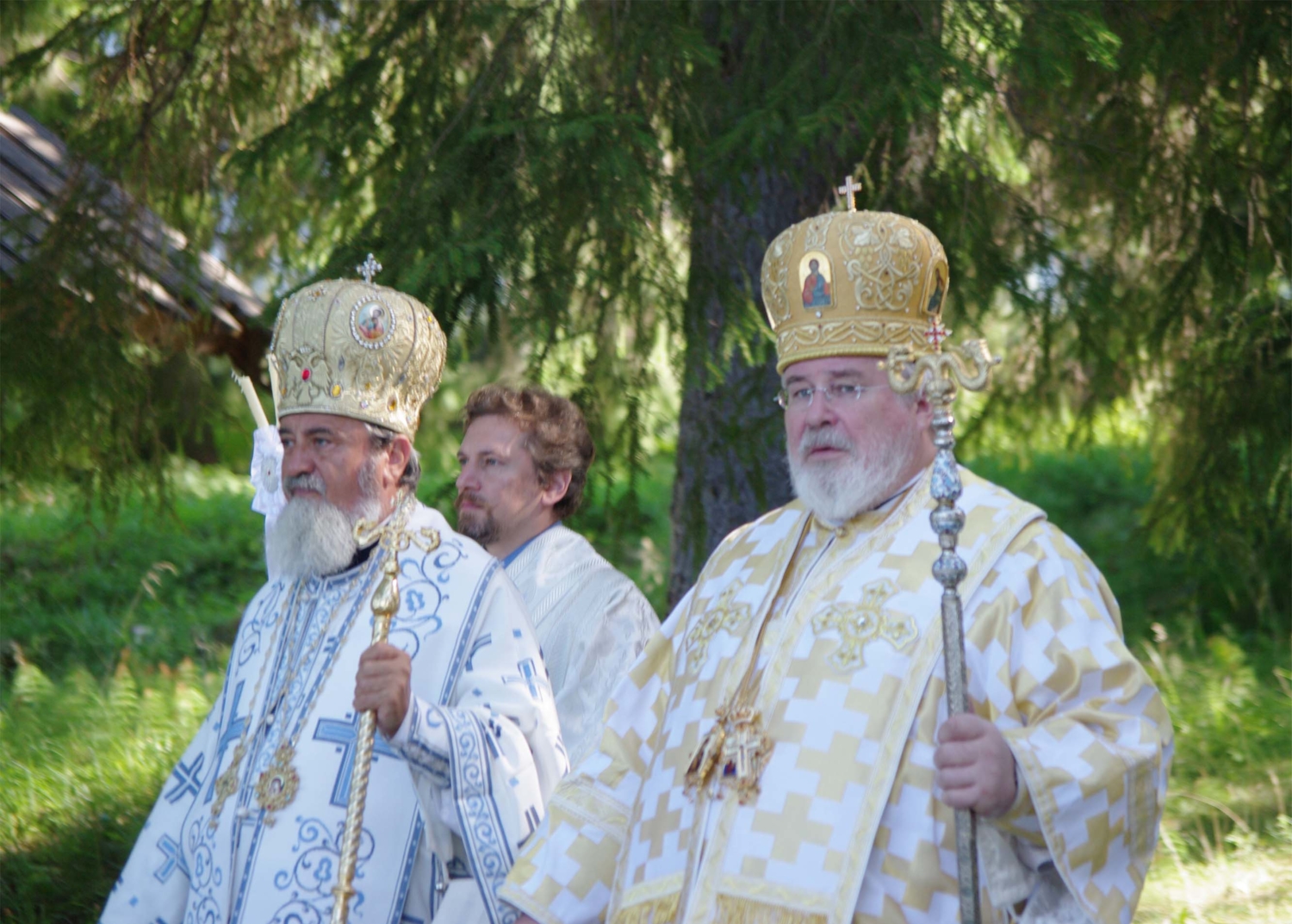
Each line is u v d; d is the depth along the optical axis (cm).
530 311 566
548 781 414
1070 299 650
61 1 751
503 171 573
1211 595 1288
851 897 307
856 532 348
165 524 813
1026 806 295
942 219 644
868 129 541
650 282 604
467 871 407
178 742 892
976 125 729
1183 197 717
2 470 695
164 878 423
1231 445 789
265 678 424
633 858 346
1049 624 317
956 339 634
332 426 423
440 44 634
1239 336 758
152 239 723
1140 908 696
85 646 1173
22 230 692
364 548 427
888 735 316
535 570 513
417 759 388
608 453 651
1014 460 939
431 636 418
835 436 342
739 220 662
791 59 582
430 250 565
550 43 613
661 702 376
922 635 323
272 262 810
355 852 376
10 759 844
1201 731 1000
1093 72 688
